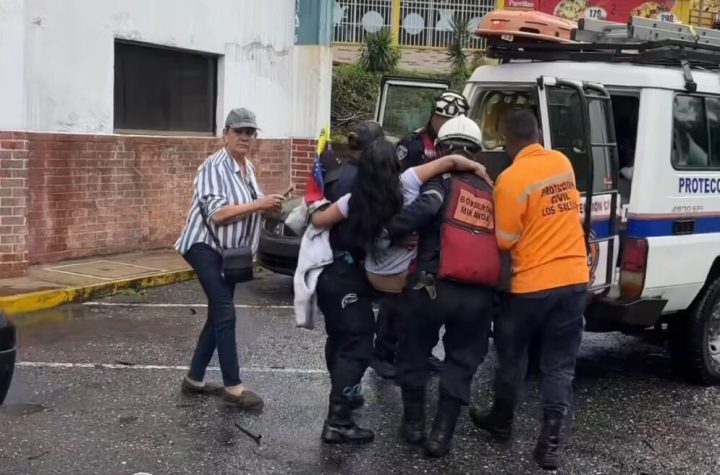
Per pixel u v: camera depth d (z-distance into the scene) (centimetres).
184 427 530
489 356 720
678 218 625
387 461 492
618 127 636
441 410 498
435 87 741
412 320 486
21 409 553
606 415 590
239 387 568
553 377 489
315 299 502
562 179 484
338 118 1922
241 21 1241
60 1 973
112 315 828
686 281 629
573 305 481
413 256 480
